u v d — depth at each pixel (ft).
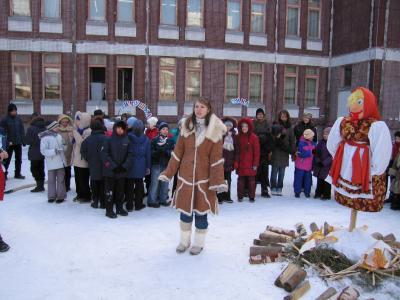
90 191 19.43
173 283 9.46
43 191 21.27
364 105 10.30
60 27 42.04
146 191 21.79
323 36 50.03
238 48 46.73
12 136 24.17
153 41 44.01
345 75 49.06
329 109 50.88
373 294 8.83
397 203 17.53
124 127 15.87
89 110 43.27
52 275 9.96
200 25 45.57
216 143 11.01
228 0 46.26
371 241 10.30
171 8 44.52
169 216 16.42
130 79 44.62
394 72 44.57
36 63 41.86
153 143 18.29
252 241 12.71
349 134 10.59
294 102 49.96
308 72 50.19
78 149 18.21
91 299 8.67
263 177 20.79
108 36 43.01
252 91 48.26
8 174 26.40
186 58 45.14
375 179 10.40
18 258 11.14
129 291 9.04
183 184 11.12
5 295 8.86
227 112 46.96
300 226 13.46
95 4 42.80
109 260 10.98
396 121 45.27
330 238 10.78
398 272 9.70
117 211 16.53
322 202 19.53
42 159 21.09
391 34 43.86
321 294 8.80
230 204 18.92
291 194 21.97
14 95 41.93
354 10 46.26
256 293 8.92
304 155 20.21
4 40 40.96
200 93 46.09
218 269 10.32
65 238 12.99
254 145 19.15
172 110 45.06
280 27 48.14
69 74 42.65
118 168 15.72
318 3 49.83
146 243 12.50
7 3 40.91
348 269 9.67
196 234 11.60
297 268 9.79
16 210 16.78
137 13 43.42
